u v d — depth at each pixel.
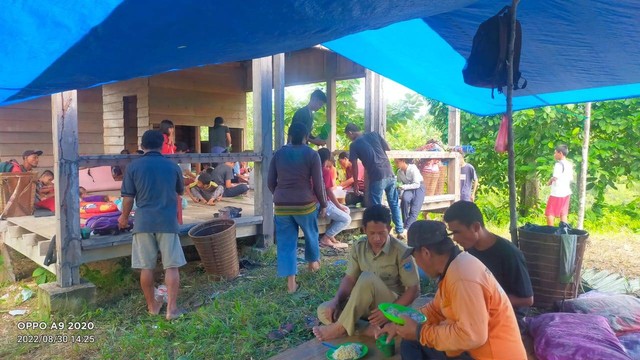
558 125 10.36
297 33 3.12
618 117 9.96
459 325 2.39
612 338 3.28
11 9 2.11
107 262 6.58
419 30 4.71
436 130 14.20
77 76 3.19
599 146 10.12
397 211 7.64
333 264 6.22
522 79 5.57
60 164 5.02
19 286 6.30
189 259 6.90
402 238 7.79
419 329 2.79
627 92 5.85
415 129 16.70
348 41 5.04
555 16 4.02
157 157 4.78
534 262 4.37
